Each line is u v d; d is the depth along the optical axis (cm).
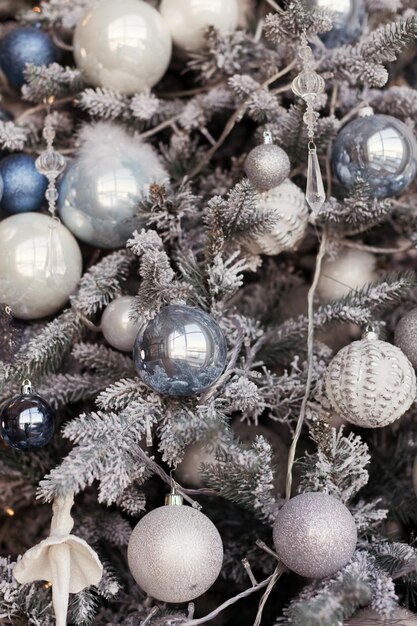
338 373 113
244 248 121
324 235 123
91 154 122
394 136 118
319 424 112
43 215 121
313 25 118
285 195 119
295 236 121
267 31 120
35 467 120
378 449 125
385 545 112
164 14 126
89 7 126
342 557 106
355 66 121
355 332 128
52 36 133
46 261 118
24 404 112
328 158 124
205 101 127
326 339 127
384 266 130
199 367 109
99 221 120
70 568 108
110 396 113
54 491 106
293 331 120
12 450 120
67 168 122
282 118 123
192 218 122
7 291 118
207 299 117
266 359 122
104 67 123
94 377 119
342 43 125
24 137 124
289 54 125
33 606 111
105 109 124
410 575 110
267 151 116
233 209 114
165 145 133
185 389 110
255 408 117
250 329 119
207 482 112
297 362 122
